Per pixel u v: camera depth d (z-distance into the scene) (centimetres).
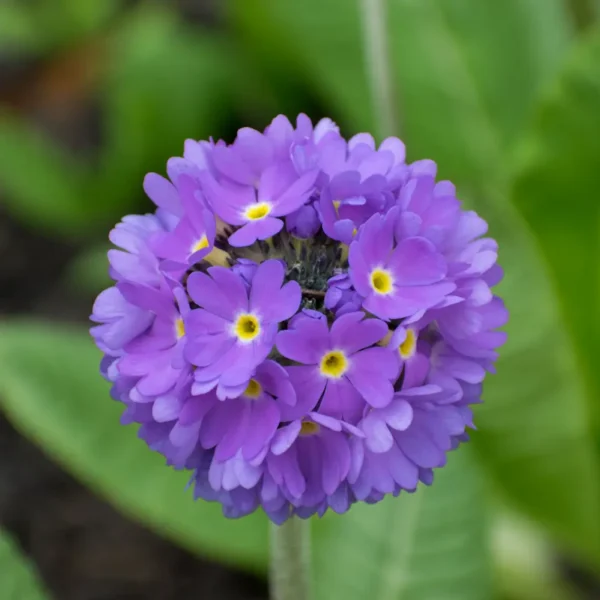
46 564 43
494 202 35
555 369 35
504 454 36
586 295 36
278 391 22
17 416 33
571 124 34
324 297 23
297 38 49
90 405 33
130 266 24
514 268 34
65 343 35
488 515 32
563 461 36
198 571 43
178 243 23
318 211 23
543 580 39
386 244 23
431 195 23
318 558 32
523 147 35
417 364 23
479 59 44
